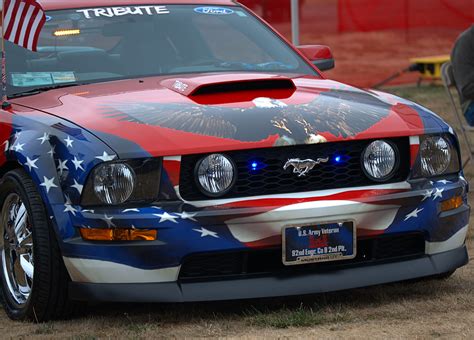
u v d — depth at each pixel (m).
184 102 6.20
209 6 8.00
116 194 5.66
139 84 6.79
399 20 24.52
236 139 5.75
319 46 7.94
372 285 6.38
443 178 6.23
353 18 25.19
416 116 6.30
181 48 7.45
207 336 5.49
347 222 5.80
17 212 6.32
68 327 5.94
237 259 5.77
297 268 5.86
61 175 5.83
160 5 7.86
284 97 6.37
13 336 5.82
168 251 5.60
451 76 10.52
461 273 6.94
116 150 5.67
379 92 6.92
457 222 6.25
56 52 7.23
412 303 6.11
